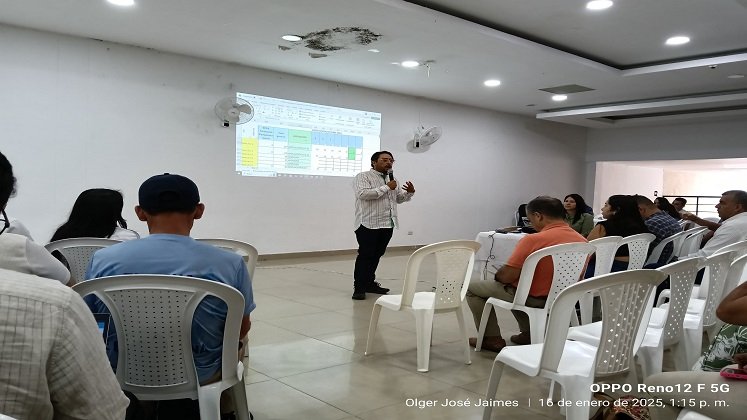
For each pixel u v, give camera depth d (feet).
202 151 21.79
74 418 2.67
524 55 19.51
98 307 5.21
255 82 23.00
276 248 24.13
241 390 6.20
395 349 11.31
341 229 26.27
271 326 12.89
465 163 31.76
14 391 2.40
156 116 20.58
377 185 16.71
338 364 10.24
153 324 5.20
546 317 9.90
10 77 17.60
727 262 9.17
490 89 26.23
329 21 16.43
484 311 11.13
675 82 23.36
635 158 36.01
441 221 30.89
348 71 23.20
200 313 5.32
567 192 37.86
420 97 29.09
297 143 24.44
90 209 8.19
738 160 34.12
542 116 32.58
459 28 16.70
